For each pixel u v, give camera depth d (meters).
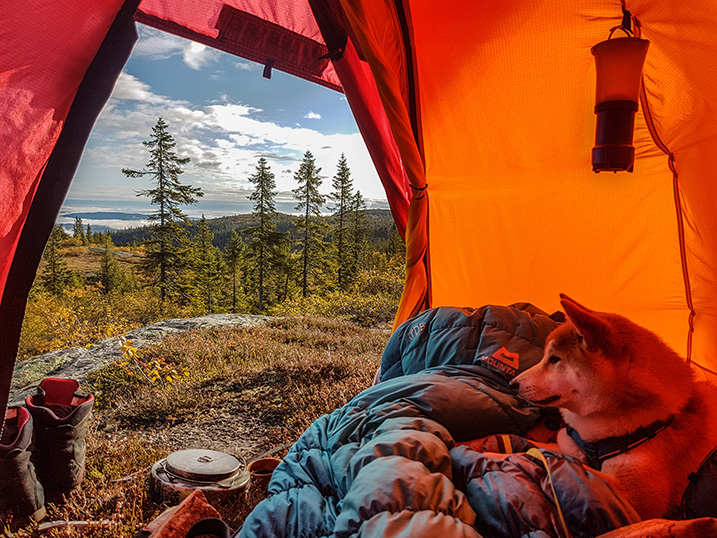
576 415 1.99
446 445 1.88
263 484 3.45
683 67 2.96
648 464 1.78
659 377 1.86
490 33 3.39
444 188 4.08
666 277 3.84
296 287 42.62
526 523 1.39
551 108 3.54
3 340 2.13
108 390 6.64
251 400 6.02
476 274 4.27
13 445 2.73
